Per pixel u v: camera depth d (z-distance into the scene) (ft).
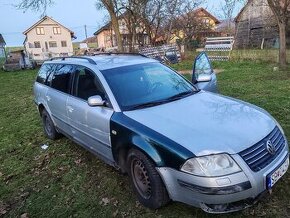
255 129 11.27
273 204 11.77
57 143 20.85
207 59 21.77
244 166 10.12
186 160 10.29
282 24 46.78
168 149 10.73
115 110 13.48
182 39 95.91
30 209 13.69
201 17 106.63
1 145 22.18
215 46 69.87
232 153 10.17
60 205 13.66
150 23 83.46
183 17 93.40
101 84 14.60
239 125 11.43
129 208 12.73
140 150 11.68
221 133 10.90
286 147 11.99
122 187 14.30
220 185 9.91
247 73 43.91
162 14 85.20
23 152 20.25
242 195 10.08
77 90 16.46
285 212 11.34
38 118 28.14
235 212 11.53
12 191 15.39
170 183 10.91
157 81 15.30
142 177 12.36
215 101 13.82
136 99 13.96
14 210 13.80
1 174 17.40
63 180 15.72
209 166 10.05
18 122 27.96
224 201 10.03
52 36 212.84
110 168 16.19
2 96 44.62
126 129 12.33
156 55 71.56
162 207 12.28
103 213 12.69
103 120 13.73
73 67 17.33
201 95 14.73
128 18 78.54
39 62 105.91
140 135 11.68
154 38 88.02
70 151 19.17
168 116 12.37
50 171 16.96
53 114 19.60
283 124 19.44
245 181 10.02
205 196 10.11
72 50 217.77
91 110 14.66
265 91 29.73
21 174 17.11
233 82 36.94
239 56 61.87
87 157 17.94
